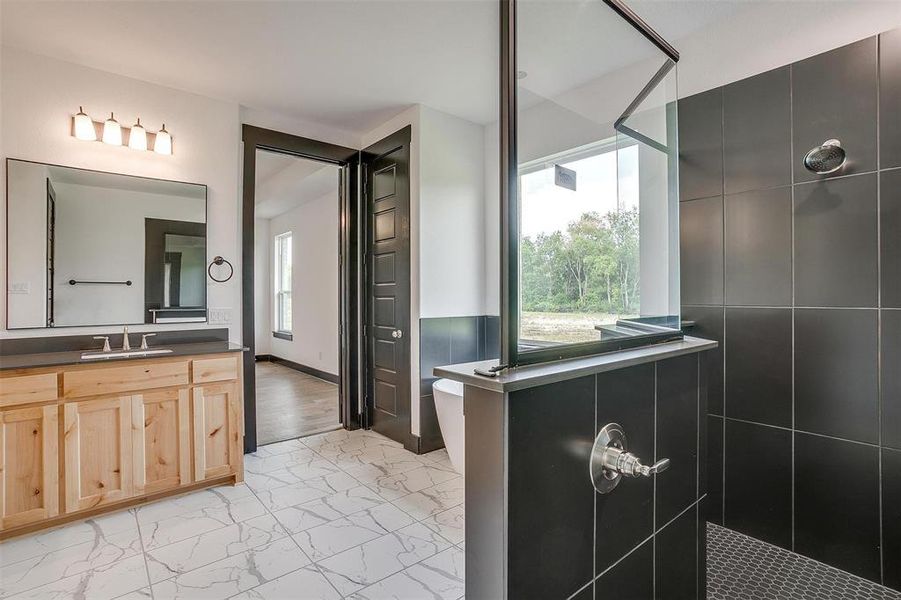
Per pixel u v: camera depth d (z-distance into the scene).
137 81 2.78
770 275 2.00
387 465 2.96
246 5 2.09
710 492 2.22
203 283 3.01
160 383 2.38
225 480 2.63
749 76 2.07
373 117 3.42
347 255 3.79
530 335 0.98
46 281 2.50
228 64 2.63
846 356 1.81
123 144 2.73
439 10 2.15
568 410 0.93
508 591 0.80
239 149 3.17
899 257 1.68
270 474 2.80
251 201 3.24
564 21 1.19
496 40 2.40
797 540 1.95
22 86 2.43
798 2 1.92
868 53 1.74
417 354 3.21
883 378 1.72
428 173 3.22
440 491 2.55
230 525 2.16
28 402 2.04
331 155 3.63
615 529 1.08
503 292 0.92
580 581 0.97
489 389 0.81
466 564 0.87
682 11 2.11
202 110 3.01
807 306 1.90
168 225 2.88
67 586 1.71
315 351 5.98
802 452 1.93
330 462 3.01
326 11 2.14
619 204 1.43
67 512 2.12
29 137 2.45
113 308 2.71
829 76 1.84
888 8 1.70
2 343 2.38
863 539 1.78
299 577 1.77
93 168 2.64
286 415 4.16
